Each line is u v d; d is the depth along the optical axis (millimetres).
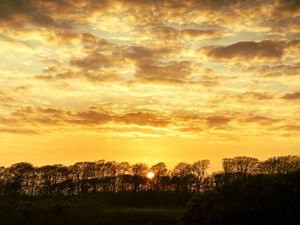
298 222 24375
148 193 94125
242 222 25109
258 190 26219
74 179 99750
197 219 27375
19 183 94688
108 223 49219
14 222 43688
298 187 25812
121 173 104312
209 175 98250
